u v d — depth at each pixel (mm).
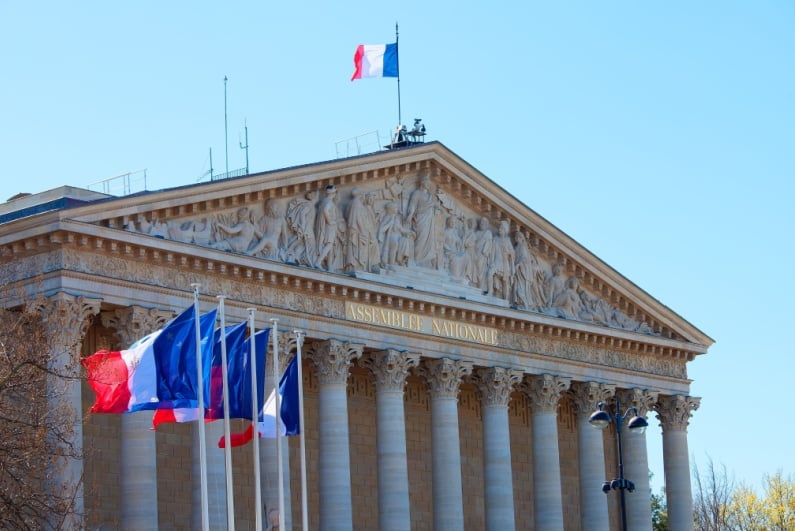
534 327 117875
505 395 115312
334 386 102562
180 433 100812
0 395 73125
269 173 99188
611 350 126250
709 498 187375
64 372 84938
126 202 90625
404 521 105562
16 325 77375
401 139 115188
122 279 90750
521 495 127562
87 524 89250
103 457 95562
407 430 118375
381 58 115875
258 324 98125
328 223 103125
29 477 75562
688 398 132750
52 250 88500
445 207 112750
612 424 128500
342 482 101812
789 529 186125
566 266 122188
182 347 72688
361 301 104938
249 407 78188
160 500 98812
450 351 111688
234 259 96125
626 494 127188
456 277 112438
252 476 104812
